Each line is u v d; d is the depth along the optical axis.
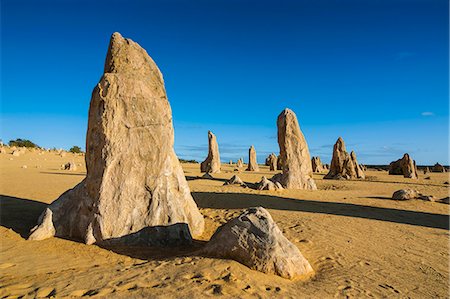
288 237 7.29
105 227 6.26
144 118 6.84
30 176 20.58
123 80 6.85
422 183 23.27
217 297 3.87
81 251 5.81
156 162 6.84
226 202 12.03
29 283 4.17
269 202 12.32
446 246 7.24
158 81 7.48
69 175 22.53
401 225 9.23
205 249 5.52
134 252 5.86
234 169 38.75
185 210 7.27
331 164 28.11
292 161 18.19
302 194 15.21
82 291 3.92
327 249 6.59
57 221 6.82
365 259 6.11
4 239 6.38
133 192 6.58
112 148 6.59
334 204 12.51
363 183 22.89
